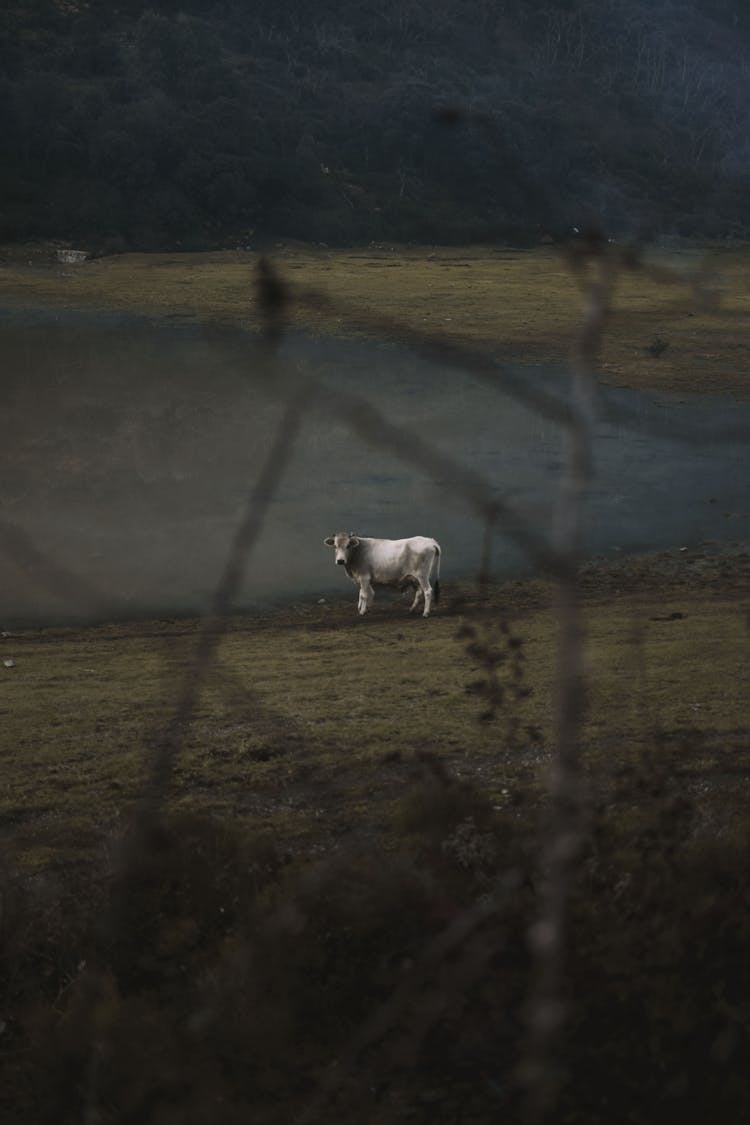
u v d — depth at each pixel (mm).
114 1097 5359
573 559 1182
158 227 121438
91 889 7414
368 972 6254
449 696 13086
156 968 6668
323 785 10078
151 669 15977
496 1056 5453
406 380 53281
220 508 31500
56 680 15406
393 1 172500
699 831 7305
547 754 9977
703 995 5480
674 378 50219
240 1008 5867
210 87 140875
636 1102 4848
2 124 131250
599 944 5668
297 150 127438
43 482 34625
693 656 14469
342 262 99875
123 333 70312
